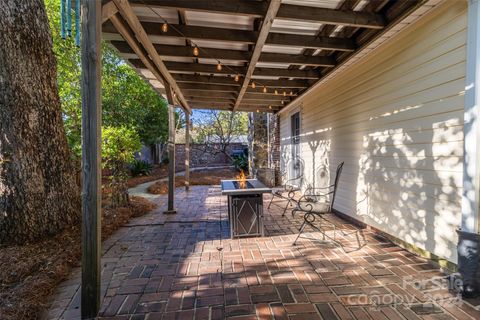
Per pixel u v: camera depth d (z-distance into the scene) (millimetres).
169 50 3115
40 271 2221
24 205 2855
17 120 2832
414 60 2516
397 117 2783
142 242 3004
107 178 5016
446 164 2193
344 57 3277
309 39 2893
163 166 13711
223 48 3211
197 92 5250
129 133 4543
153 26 2625
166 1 2119
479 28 1771
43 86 3025
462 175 2047
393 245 2816
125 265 2393
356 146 3627
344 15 2354
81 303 1679
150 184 8664
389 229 2949
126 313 1702
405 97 2656
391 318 1615
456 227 2107
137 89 8211
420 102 2461
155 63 3090
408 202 2643
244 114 13555
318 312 1687
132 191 7172
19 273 2186
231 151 14375
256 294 1900
